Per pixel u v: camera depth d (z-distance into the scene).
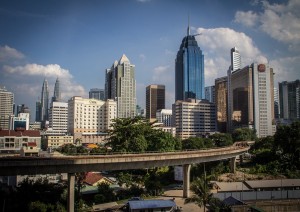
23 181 99.38
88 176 117.75
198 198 72.38
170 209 78.38
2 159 65.62
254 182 100.44
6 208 81.06
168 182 121.06
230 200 79.44
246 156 167.25
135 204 77.94
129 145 127.62
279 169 129.12
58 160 72.31
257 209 72.56
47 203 85.56
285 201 81.50
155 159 90.62
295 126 137.88
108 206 88.69
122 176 113.62
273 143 149.88
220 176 124.00
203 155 106.38
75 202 86.94
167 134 148.38
